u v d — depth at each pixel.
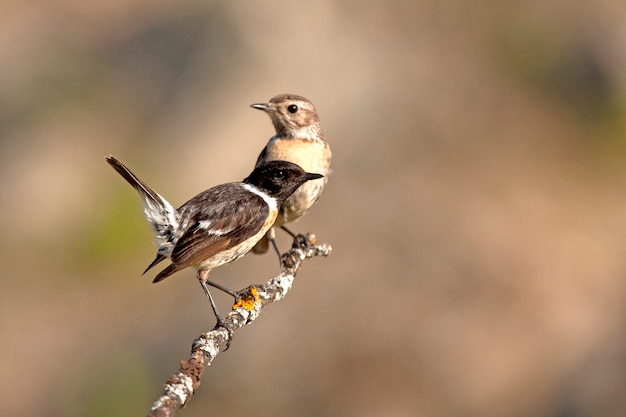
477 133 19.05
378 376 14.62
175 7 20.97
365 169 17.14
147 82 19.52
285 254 9.28
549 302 15.75
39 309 17.14
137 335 15.97
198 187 17.44
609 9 22.36
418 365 14.74
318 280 15.25
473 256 16.08
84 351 16.30
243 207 8.37
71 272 17.52
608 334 15.38
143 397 15.12
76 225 18.02
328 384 14.46
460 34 21.23
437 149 18.14
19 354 16.34
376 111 18.23
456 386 14.64
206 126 18.12
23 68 20.84
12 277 17.39
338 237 15.89
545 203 17.91
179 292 16.27
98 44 21.08
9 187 18.48
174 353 15.34
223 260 8.37
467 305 15.40
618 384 14.66
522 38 21.73
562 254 16.62
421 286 15.54
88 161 18.70
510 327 15.34
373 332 14.83
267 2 19.20
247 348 14.57
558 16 22.22
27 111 19.78
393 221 16.30
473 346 15.02
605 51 21.52
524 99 20.61
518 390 14.77
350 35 19.31
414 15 20.88
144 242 17.91
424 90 19.31
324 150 10.60
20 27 22.28
